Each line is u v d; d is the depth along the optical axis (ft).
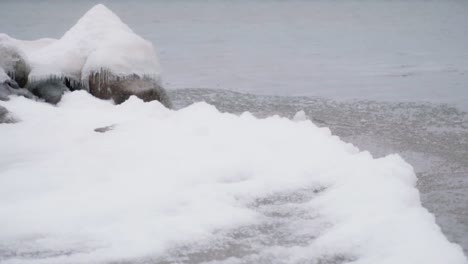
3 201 17.19
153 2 145.59
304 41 69.72
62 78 30.22
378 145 26.99
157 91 30.19
